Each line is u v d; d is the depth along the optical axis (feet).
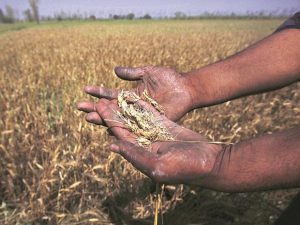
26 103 3.70
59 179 2.53
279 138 0.85
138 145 1.02
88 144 2.77
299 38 1.19
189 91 1.30
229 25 15.37
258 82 1.21
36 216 2.38
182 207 2.40
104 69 4.99
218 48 8.86
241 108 3.76
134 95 1.29
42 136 2.96
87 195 2.56
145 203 2.46
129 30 13.37
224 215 2.47
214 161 0.89
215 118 3.20
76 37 11.19
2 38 12.35
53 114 3.63
